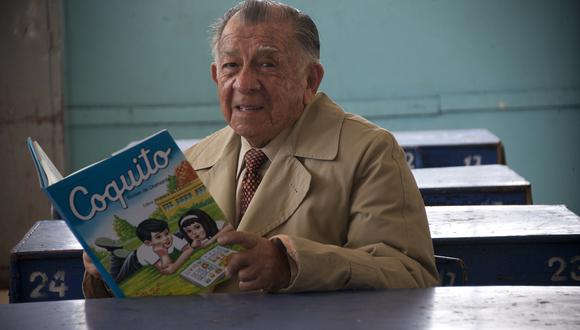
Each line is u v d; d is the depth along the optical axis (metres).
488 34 5.59
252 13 1.80
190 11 5.61
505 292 1.43
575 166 5.64
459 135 4.59
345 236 1.79
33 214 5.26
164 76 5.65
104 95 5.63
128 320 1.33
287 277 1.53
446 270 2.07
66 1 5.54
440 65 5.64
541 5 5.55
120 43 5.61
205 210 1.51
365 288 1.55
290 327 1.26
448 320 1.27
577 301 1.36
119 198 1.47
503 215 2.51
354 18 5.62
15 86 5.17
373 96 5.68
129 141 5.68
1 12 5.12
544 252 2.28
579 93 5.58
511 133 5.66
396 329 1.23
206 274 1.50
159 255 1.49
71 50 5.58
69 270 2.31
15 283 2.30
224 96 1.83
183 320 1.32
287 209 1.79
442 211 2.57
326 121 1.85
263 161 1.86
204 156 1.97
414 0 5.60
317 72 1.90
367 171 1.77
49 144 5.23
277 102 1.80
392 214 1.73
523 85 5.62
